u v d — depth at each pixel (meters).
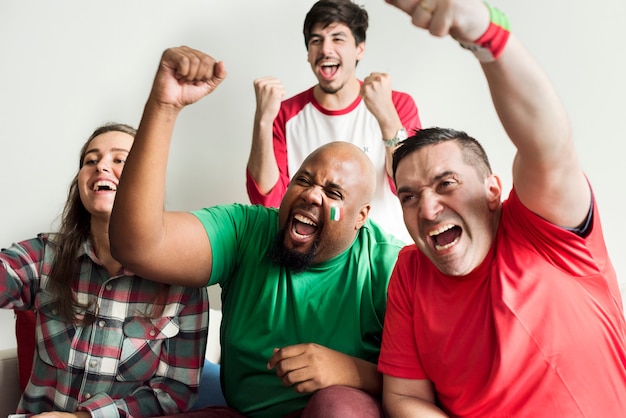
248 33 2.47
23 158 2.26
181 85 1.15
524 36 2.24
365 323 1.40
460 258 1.15
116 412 1.32
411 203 1.20
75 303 1.39
